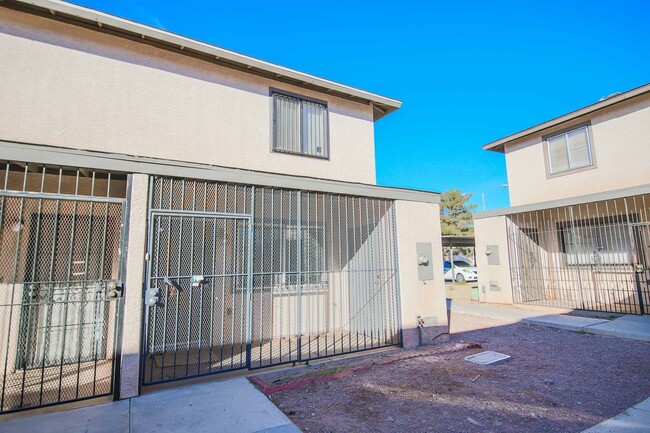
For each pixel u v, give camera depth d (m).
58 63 5.37
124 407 3.78
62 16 5.39
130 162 4.38
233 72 6.84
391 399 4.04
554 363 5.36
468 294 14.62
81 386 4.52
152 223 4.49
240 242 6.73
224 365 5.26
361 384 4.53
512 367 5.18
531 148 11.97
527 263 11.56
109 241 5.76
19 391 4.40
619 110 9.70
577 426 3.29
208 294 6.12
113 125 5.65
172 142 6.09
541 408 3.72
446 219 30.75
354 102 8.34
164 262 5.09
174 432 3.21
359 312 7.49
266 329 7.03
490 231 11.95
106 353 5.71
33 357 5.30
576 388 4.29
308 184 5.80
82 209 5.68
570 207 10.25
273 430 3.25
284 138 7.22
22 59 5.16
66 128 5.30
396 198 6.62
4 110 4.97
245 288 6.75
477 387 4.36
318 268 7.15
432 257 6.89
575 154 10.70
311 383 4.57
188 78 6.37
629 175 9.39
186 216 4.78
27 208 5.39
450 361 5.50
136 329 4.18
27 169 4.27
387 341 6.61
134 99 5.86
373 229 7.11
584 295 10.76
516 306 10.80
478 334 7.62
